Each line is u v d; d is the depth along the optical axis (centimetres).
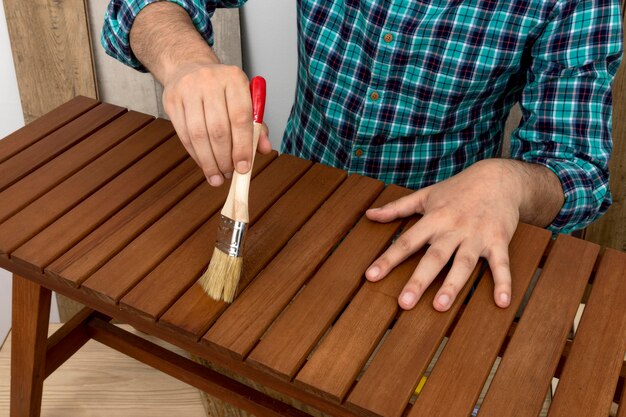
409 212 102
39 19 164
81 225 99
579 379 83
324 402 85
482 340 86
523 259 97
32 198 104
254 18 171
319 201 105
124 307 89
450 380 81
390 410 78
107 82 174
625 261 98
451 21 119
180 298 89
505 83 127
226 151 88
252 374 88
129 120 122
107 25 114
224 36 169
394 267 94
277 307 89
